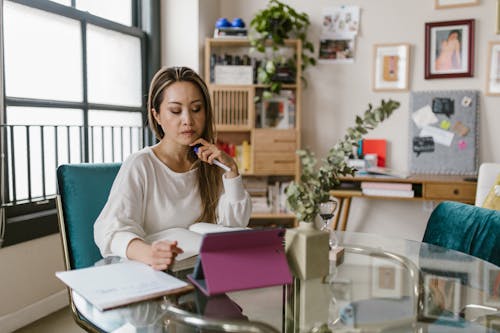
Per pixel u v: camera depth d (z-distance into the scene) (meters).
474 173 3.28
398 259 1.38
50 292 2.54
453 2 3.28
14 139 2.35
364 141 3.48
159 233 1.37
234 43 3.46
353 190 3.17
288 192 1.09
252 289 1.06
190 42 3.38
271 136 3.37
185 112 1.41
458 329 0.94
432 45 3.34
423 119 3.37
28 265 2.39
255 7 3.65
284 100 3.48
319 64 3.55
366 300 1.05
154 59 3.36
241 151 3.47
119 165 1.65
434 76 3.34
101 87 2.95
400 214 3.49
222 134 3.62
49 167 2.55
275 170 3.38
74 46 2.70
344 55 3.51
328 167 1.07
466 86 3.30
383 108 1.03
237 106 3.35
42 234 2.42
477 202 2.49
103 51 2.95
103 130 2.88
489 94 3.24
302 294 1.08
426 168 3.37
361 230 3.56
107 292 0.97
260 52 3.54
